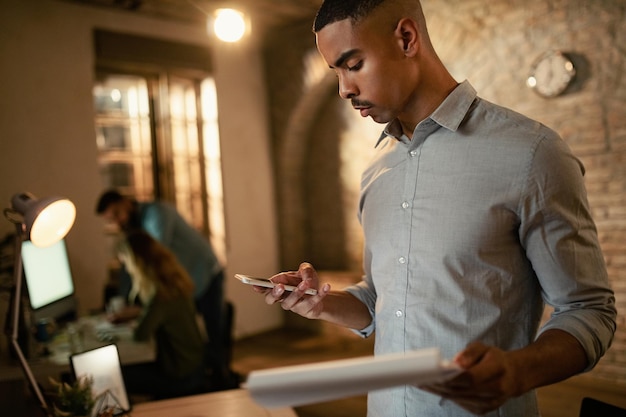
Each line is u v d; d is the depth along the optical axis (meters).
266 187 5.24
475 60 3.81
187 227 3.71
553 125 3.48
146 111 4.62
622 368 3.27
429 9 4.00
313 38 4.77
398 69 0.94
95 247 4.03
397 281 1.02
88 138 4.04
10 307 1.57
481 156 0.96
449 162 0.99
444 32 3.94
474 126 0.99
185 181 4.78
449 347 0.95
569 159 0.91
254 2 4.29
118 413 1.57
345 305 1.16
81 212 3.98
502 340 0.93
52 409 1.50
